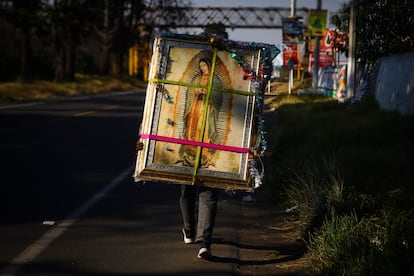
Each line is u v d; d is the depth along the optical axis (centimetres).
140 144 586
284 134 1491
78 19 5041
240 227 747
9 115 2062
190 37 589
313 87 3906
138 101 3341
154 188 945
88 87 4981
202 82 590
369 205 730
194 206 636
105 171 1077
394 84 2017
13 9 4338
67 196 861
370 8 2519
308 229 695
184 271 564
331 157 1018
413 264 515
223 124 589
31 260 574
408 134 1420
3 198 824
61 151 1278
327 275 550
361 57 2662
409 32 2441
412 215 654
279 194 920
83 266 564
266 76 593
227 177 586
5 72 4994
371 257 541
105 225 718
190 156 586
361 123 1778
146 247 637
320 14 3812
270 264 604
